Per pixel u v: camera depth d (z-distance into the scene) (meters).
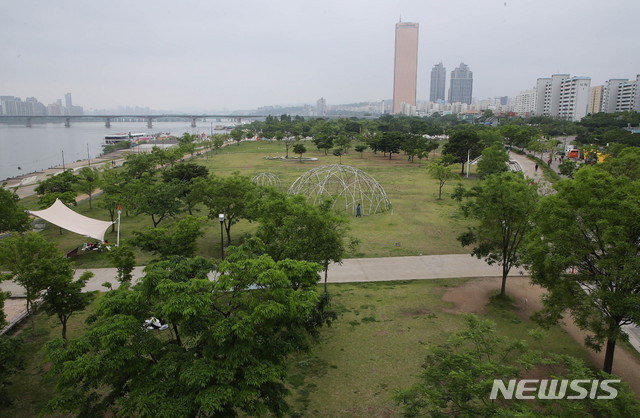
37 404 19.22
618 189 20.61
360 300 30.06
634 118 167.88
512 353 22.84
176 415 12.37
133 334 15.00
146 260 38.72
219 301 16.73
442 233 47.31
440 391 14.64
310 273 18.77
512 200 28.78
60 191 58.44
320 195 61.97
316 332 22.92
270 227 27.64
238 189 41.62
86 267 37.22
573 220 21.25
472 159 92.94
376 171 94.62
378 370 21.50
